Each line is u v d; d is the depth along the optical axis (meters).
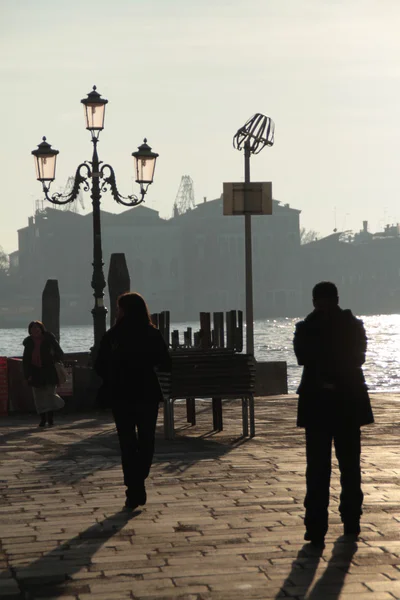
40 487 18.98
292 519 15.53
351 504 14.50
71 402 36.84
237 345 26.83
